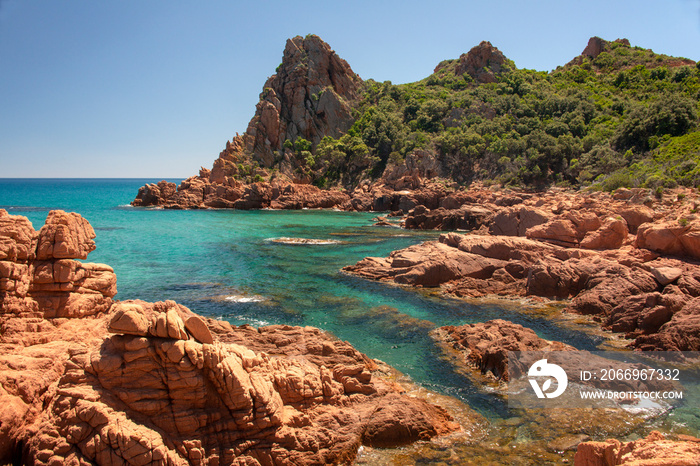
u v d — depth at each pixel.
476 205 73.50
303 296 29.92
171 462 9.73
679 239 29.36
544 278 30.27
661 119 93.31
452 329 22.75
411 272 33.88
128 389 10.29
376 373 17.39
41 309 12.88
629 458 8.37
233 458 10.74
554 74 163.25
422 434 13.11
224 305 27.56
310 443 11.66
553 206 53.66
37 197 147.00
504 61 169.75
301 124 141.25
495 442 13.12
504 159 107.06
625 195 57.53
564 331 23.55
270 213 97.00
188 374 10.51
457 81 161.50
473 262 35.06
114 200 134.75
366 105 153.00
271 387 12.01
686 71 129.88
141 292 30.47
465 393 16.28
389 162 121.62
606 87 139.75
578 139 107.69
